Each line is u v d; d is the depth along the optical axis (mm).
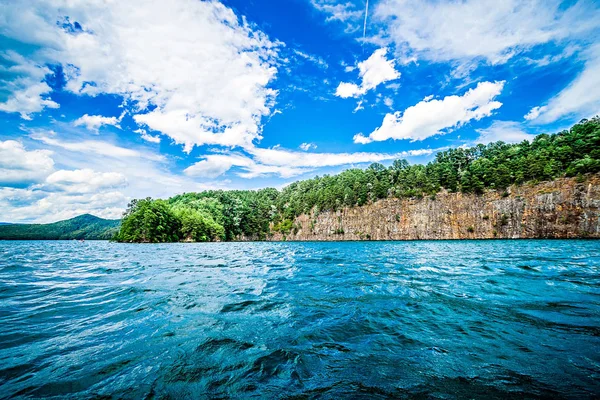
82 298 10312
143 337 6484
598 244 46469
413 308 8516
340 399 4043
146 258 29438
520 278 13125
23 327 7207
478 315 7680
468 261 21812
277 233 161875
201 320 7676
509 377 4516
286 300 9812
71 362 5250
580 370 4621
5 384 4488
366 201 135750
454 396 4059
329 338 6316
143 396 4188
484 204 104438
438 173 124188
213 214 153375
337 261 24266
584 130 101500
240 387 4418
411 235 117375
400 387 4324
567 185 86625
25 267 20484
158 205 110000
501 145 149125
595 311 7742
